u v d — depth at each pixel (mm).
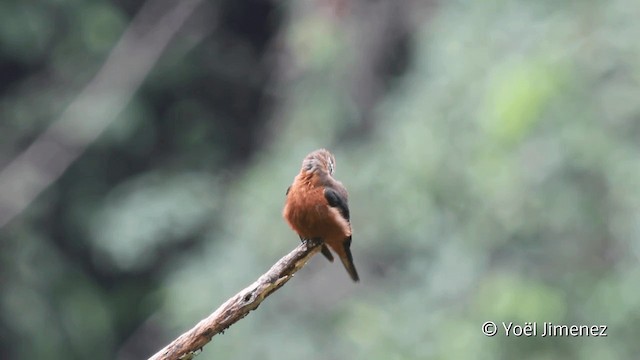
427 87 15594
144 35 22141
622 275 13430
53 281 21141
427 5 17609
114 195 21562
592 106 13492
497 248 14359
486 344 13750
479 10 15148
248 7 23344
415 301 15148
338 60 17906
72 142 21125
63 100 21484
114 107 21422
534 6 14734
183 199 20578
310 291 16344
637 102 13414
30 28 21188
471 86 14719
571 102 13500
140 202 20625
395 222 15461
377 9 17891
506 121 13422
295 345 16125
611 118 13469
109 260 21719
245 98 23188
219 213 20484
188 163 22375
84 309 21328
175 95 22781
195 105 22828
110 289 22188
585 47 13742
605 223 13500
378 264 15922
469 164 14344
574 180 13523
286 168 17328
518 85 13422
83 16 21750
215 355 16453
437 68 15508
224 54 23156
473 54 14875
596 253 13742
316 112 17828
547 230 13875
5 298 20453
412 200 15125
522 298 13617
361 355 15180
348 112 17719
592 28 13883
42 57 21859
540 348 13586
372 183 15836
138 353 21750
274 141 18797
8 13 21016
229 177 21609
